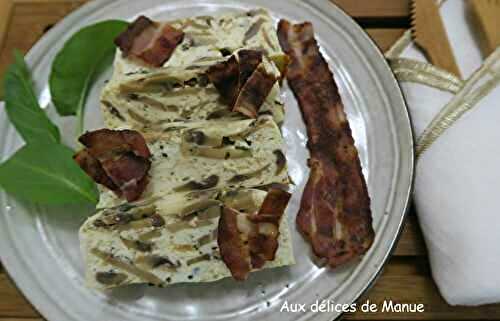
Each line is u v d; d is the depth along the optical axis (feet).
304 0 1.08
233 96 0.91
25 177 0.93
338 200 0.94
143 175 0.87
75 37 1.02
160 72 0.94
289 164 0.98
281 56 0.97
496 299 0.89
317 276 0.91
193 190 0.89
